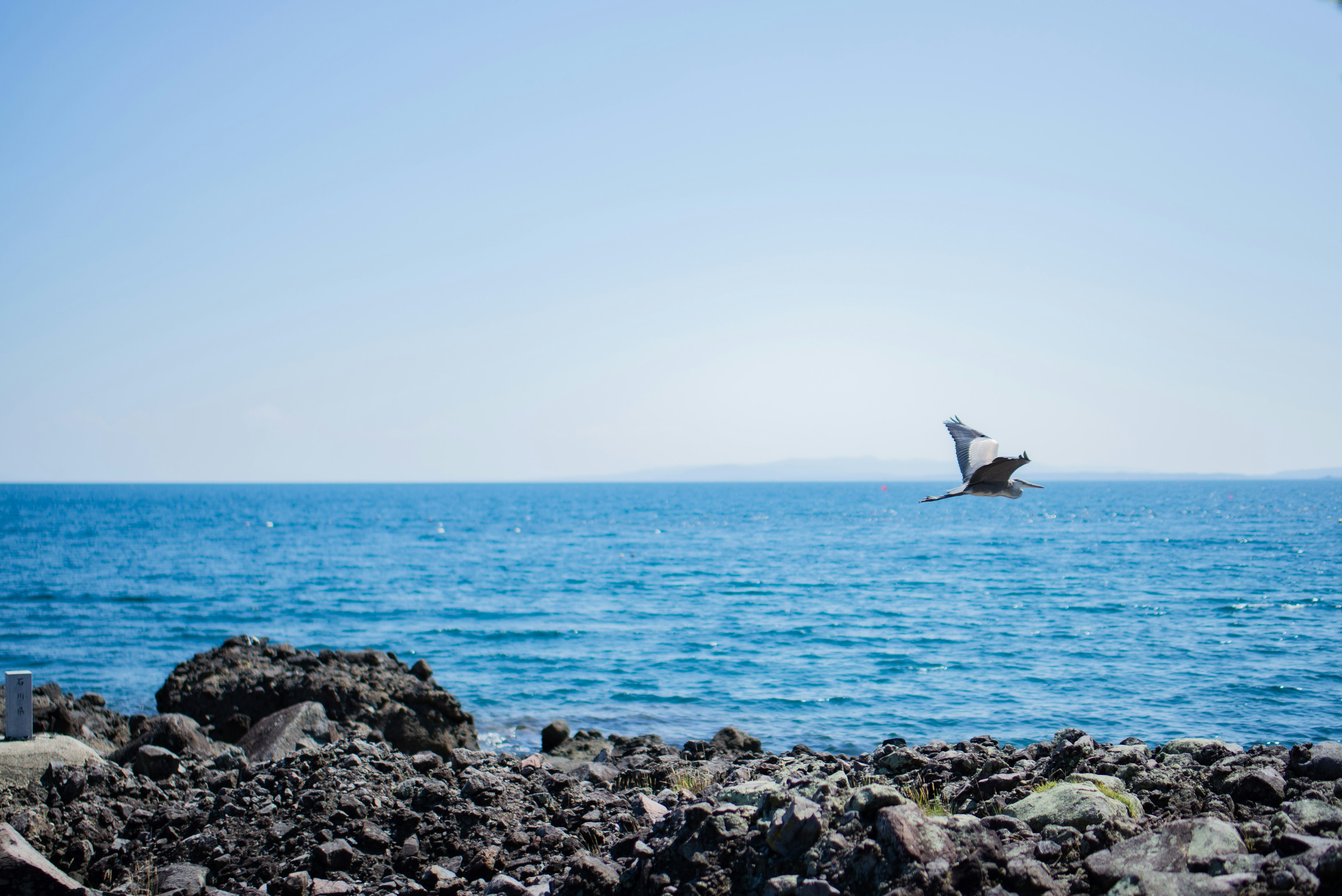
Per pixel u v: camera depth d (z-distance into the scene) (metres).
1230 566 69.75
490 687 28.84
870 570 69.38
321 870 9.52
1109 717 23.84
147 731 15.91
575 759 19.77
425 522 157.12
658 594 55.31
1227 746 10.12
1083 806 7.96
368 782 11.70
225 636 40.22
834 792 8.19
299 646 37.38
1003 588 56.47
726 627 41.09
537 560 81.31
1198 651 33.50
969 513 191.62
